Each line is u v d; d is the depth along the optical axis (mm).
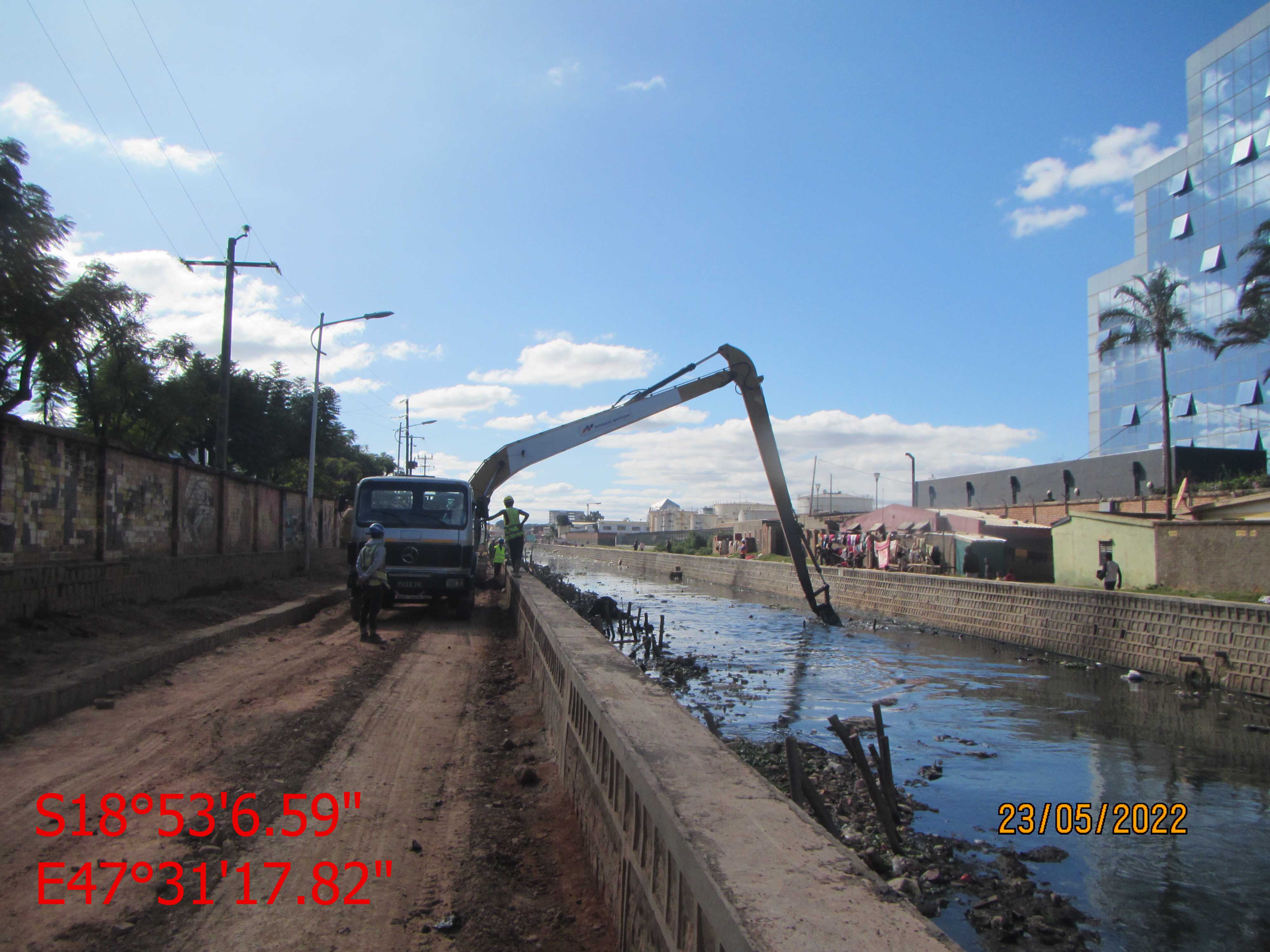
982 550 33875
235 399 34125
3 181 13977
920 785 11047
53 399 20250
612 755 4090
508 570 20188
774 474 24547
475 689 9977
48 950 3562
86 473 11945
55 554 11148
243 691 8938
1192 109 54406
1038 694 17969
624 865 3631
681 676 18969
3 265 14430
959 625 28906
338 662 11242
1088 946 6875
